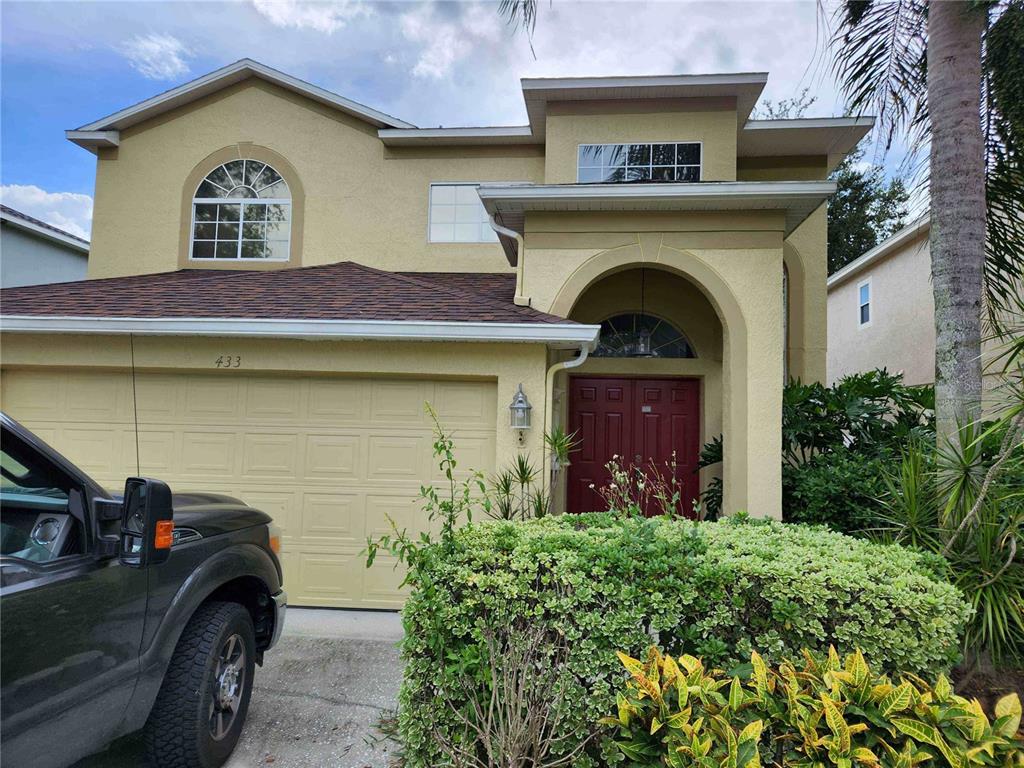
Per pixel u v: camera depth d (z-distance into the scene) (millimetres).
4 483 2561
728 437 6301
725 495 6395
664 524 3697
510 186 6285
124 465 6078
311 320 5762
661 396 8625
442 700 2988
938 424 4277
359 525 5973
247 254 9844
